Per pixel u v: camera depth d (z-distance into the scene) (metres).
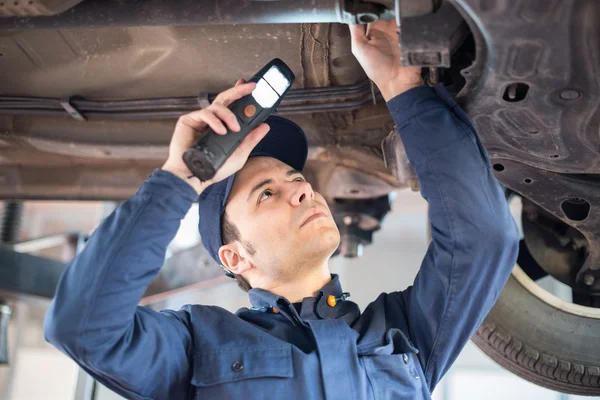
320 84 1.85
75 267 1.32
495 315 1.89
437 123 1.40
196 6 1.42
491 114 1.41
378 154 2.03
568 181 1.73
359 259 7.76
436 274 1.53
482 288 1.48
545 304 1.90
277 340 1.45
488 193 1.42
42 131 2.04
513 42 1.19
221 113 1.32
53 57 1.83
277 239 1.56
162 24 1.45
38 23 1.48
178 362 1.45
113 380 1.37
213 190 1.69
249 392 1.38
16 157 2.25
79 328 1.28
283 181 1.63
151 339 1.40
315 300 1.55
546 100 1.33
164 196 1.34
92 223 5.81
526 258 2.04
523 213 2.04
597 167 1.54
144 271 1.33
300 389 1.38
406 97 1.42
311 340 1.48
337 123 2.01
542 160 1.56
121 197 2.34
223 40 1.73
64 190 2.34
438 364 1.54
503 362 1.91
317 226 1.55
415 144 1.42
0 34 1.74
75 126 2.04
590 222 1.79
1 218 3.53
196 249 3.04
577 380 1.86
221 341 1.46
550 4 1.12
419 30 1.23
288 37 1.71
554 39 1.18
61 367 6.21
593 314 1.89
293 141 1.75
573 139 1.44
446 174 1.41
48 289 3.05
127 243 1.32
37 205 5.76
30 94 1.95
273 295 1.54
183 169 1.36
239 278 1.71
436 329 1.52
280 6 1.36
